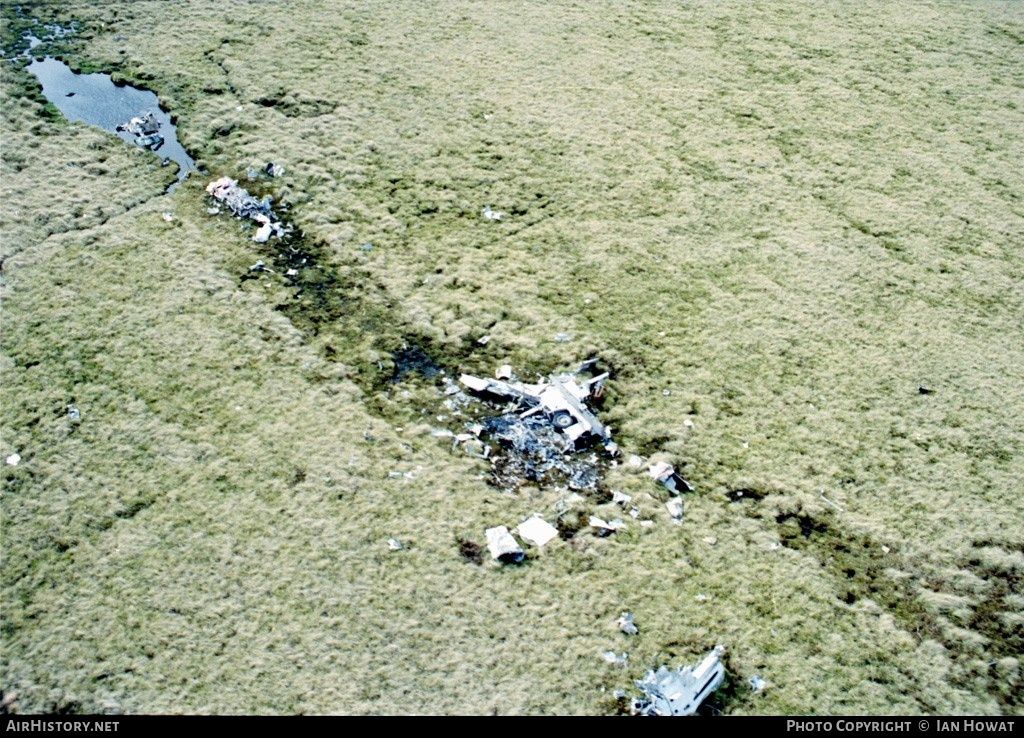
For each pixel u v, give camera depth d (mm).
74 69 23188
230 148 20906
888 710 11531
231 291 17156
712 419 15547
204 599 12016
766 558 13336
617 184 21172
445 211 19844
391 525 13234
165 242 18156
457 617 12109
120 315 16375
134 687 10992
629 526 13578
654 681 11492
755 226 20344
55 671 11086
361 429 14734
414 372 16016
